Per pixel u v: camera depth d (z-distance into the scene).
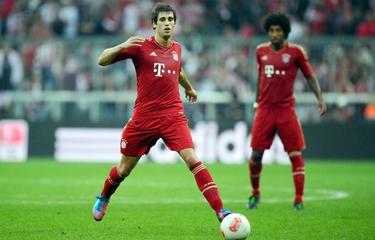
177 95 33.47
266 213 41.28
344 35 103.88
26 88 92.00
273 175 69.81
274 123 43.09
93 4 105.00
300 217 39.47
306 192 53.62
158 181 62.00
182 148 32.44
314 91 43.75
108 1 104.94
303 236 32.94
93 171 72.44
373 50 90.81
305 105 91.06
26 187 55.62
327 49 91.12
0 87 92.25
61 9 104.69
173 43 34.03
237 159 86.88
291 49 43.09
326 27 104.75
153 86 33.09
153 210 42.03
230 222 29.50
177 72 33.56
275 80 42.94
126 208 42.97
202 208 43.12
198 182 32.00
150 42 33.44
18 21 105.81
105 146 88.31
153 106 33.09
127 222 37.06
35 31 104.31
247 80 90.81
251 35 104.31
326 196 50.69
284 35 42.88
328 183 61.12
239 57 91.06
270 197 50.34
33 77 92.00
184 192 52.81
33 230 34.19
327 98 90.88
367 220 38.28
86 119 89.31
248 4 106.06
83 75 91.50
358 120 90.12
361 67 90.88
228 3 105.94
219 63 91.38
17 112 92.06
